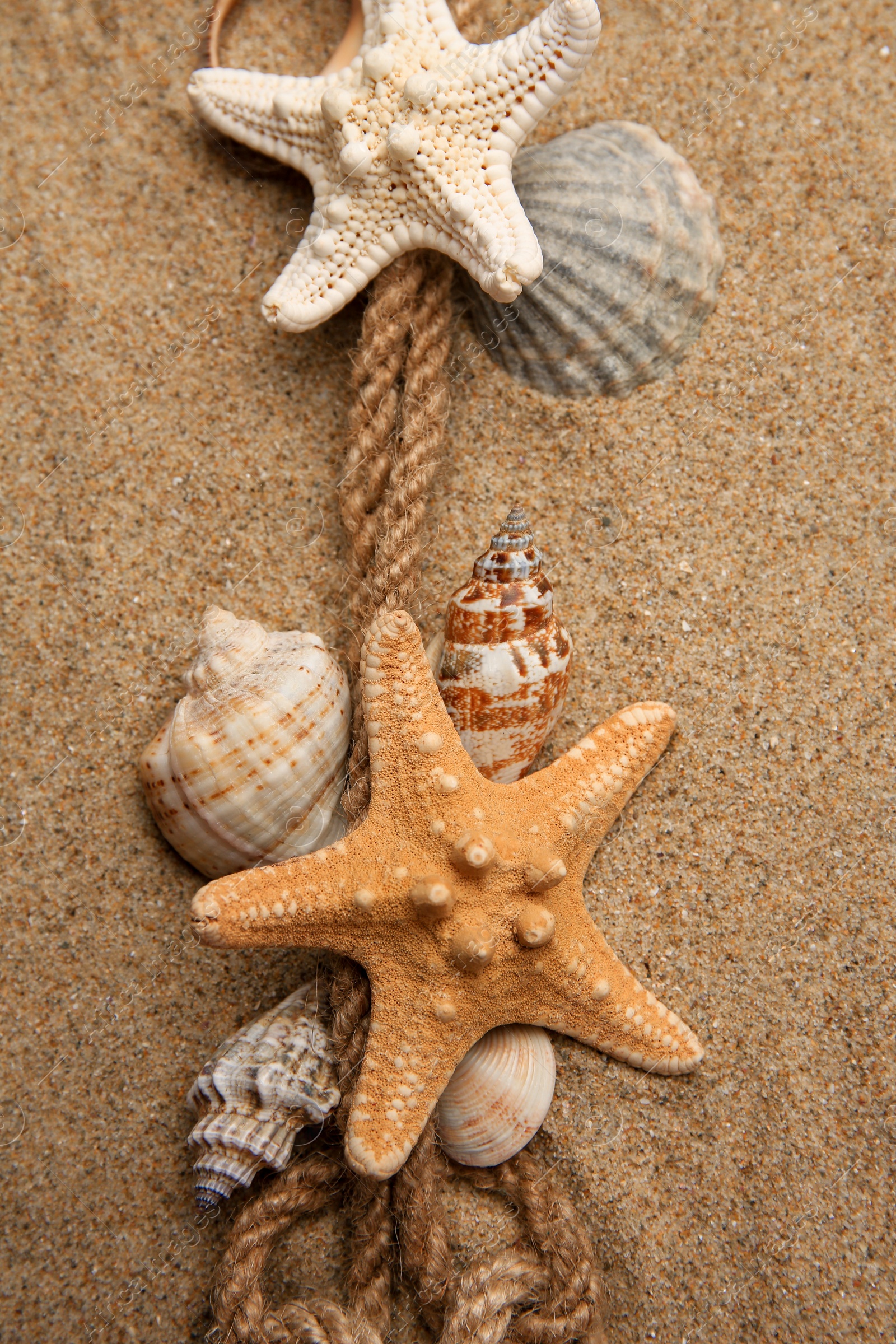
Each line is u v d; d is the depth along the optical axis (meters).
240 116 0.41
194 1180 0.42
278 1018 0.41
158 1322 0.41
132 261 0.43
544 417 0.43
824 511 0.43
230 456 0.43
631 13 0.43
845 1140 0.42
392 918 0.39
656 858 0.42
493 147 0.40
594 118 0.43
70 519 0.43
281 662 0.41
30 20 0.43
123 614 0.43
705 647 0.43
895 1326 0.41
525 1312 0.41
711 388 0.43
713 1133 0.42
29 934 0.42
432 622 0.42
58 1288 0.41
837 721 0.43
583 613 0.43
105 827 0.42
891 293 0.43
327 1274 0.41
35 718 0.43
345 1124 0.40
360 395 0.41
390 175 0.40
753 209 0.43
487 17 0.42
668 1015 0.41
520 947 0.40
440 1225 0.41
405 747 0.40
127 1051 0.42
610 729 0.41
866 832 0.43
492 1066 0.41
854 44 0.43
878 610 0.43
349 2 0.43
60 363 0.43
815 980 0.42
